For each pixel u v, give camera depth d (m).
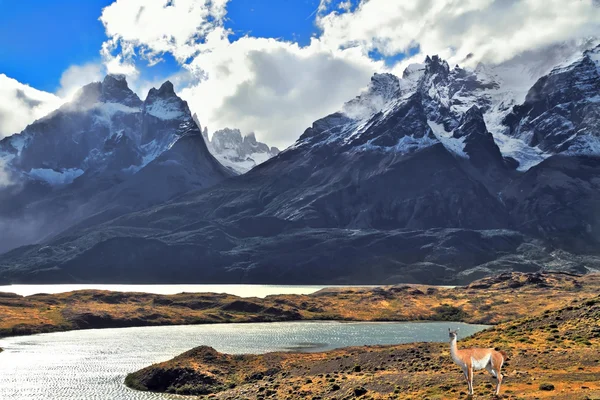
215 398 97.69
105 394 109.19
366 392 82.88
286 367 117.25
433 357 103.44
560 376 74.62
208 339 190.12
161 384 114.44
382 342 179.62
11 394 109.56
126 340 188.25
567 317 114.56
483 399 65.06
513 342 101.12
